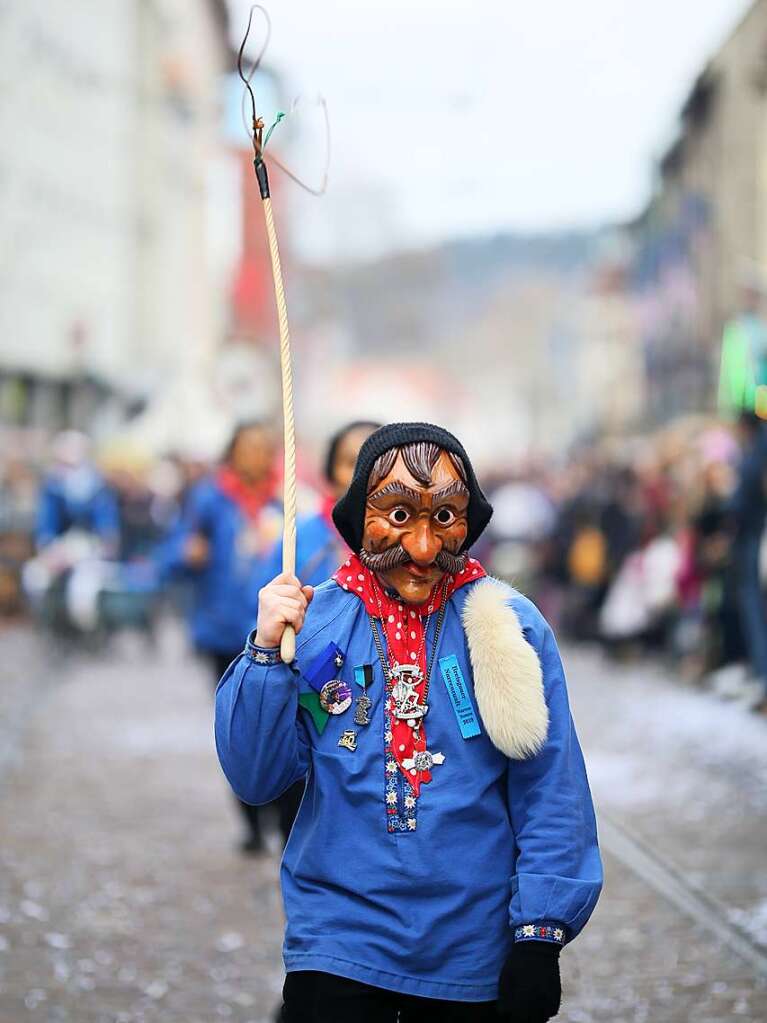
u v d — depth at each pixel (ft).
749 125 103.50
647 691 44.04
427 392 298.76
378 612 10.42
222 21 165.37
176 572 25.98
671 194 136.98
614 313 198.70
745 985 17.93
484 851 10.14
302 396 212.64
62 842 25.14
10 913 21.01
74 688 45.60
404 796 10.12
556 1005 9.84
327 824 10.20
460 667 10.28
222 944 19.75
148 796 28.89
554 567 63.00
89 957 19.16
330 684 10.28
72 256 118.32
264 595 10.18
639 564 51.98
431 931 9.98
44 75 111.75
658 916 20.75
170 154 144.25
